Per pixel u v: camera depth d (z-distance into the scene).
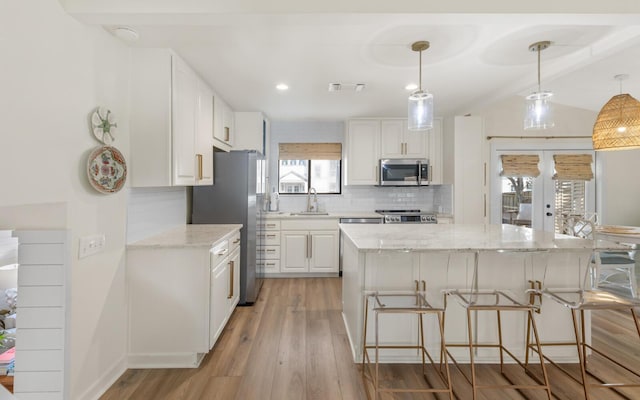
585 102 4.61
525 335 2.37
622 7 1.75
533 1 1.74
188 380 2.14
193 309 2.32
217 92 3.48
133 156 2.35
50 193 1.62
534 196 4.92
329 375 2.19
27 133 1.48
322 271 4.52
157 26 2.06
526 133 4.86
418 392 1.99
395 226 3.08
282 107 4.14
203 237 2.59
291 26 2.07
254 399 1.94
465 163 4.49
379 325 2.34
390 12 1.74
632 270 3.59
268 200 4.94
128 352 2.31
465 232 2.71
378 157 4.78
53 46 1.62
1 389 1.06
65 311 1.76
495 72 2.92
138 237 2.47
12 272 2.09
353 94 3.58
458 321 2.35
